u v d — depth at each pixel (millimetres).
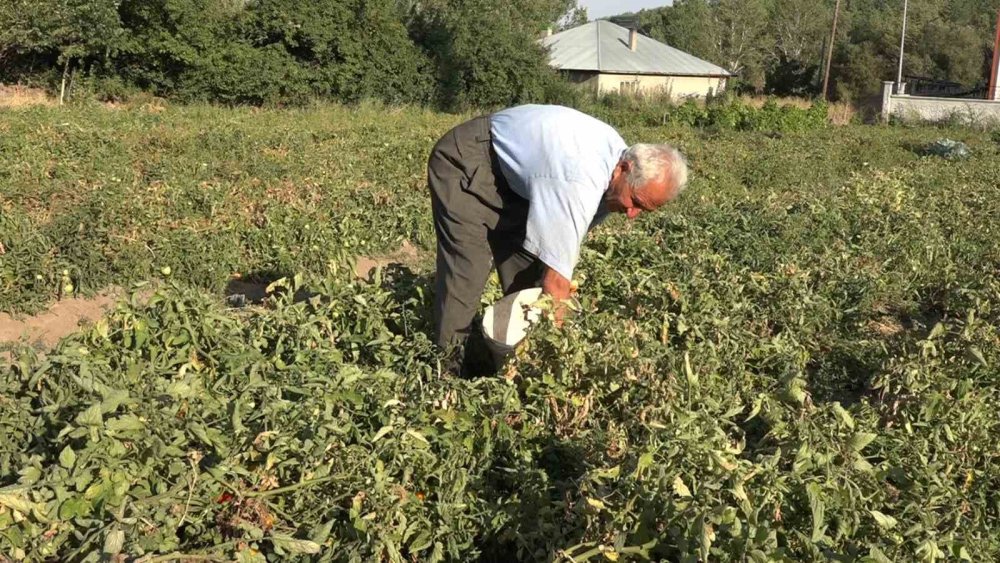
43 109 19031
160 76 26672
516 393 4266
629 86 41812
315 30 28109
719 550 3068
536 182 4246
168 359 4418
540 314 4430
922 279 8188
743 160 17344
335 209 9797
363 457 3535
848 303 7172
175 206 9281
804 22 78250
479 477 3768
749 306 6281
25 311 6582
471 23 32031
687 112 31969
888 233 9469
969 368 5445
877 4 101125
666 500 3262
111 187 9680
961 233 9961
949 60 62281
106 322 4449
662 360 4539
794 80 63438
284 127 18375
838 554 3162
